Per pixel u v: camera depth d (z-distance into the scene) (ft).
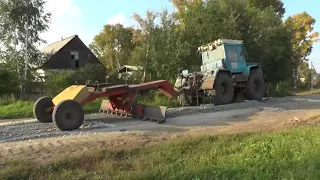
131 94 45.42
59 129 37.19
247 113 47.42
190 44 80.43
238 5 86.12
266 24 92.89
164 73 79.30
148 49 82.89
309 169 18.31
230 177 19.31
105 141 31.19
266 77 93.45
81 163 24.43
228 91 57.06
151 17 86.63
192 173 20.65
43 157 26.12
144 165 23.61
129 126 39.63
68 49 153.48
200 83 58.03
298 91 150.00
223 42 60.34
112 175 21.81
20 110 59.31
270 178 18.25
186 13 89.40
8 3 89.30
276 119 42.52
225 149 26.68
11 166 23.30
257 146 25.71
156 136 33.63
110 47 223.30
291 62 98.94
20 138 33.24
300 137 27.22
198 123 41.09
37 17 92.48
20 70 88.94
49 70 99.50
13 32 90.58
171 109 50.75
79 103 39.06
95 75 95.04
